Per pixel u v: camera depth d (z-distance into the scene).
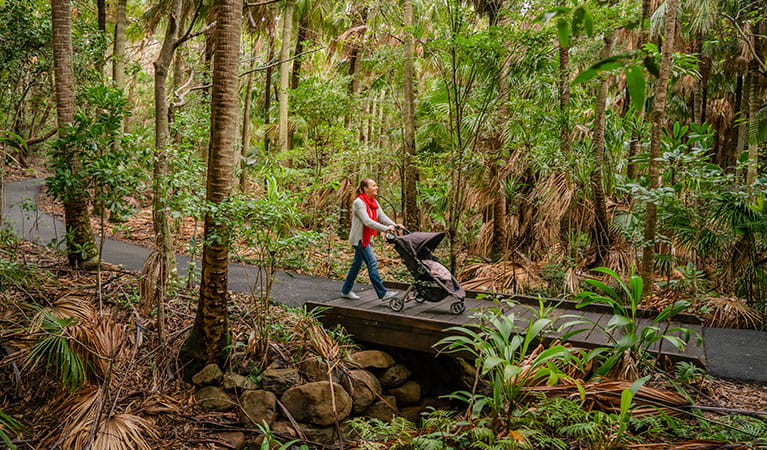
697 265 7.85
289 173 10.16
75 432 3.69
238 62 4.50
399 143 12.10
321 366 4.82
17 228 8.97
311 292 7.07
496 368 3.53
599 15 5.69
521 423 3.32
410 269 5.49
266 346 4.92
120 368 4.48
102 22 11.07
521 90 7.77
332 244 10.12
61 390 4.13
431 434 3.32
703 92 13.42
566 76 7.61
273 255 4.97
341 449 4.27
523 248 9.06
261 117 19.48
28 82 8.11
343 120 12.23
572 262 7.66
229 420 4.41
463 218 9.95
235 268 8.27
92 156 4.56
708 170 6.14
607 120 8.84
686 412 3.41
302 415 4.48
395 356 5.48
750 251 6.27
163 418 4.24
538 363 3.31
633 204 8.28
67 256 6.48
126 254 8.27
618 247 7.89
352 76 11.38
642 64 1.20
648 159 6.80
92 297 5.36
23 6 7.01
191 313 5.64
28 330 4.25
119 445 3.69
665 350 4.44
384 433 3.75
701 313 6.12
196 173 5.50
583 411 3.27
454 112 9.01
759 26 9.20
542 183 8.02
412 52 8.56
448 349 4.85
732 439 3.11
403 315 5.14
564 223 8.13
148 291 5.11
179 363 4.79
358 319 5.39
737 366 4.66
